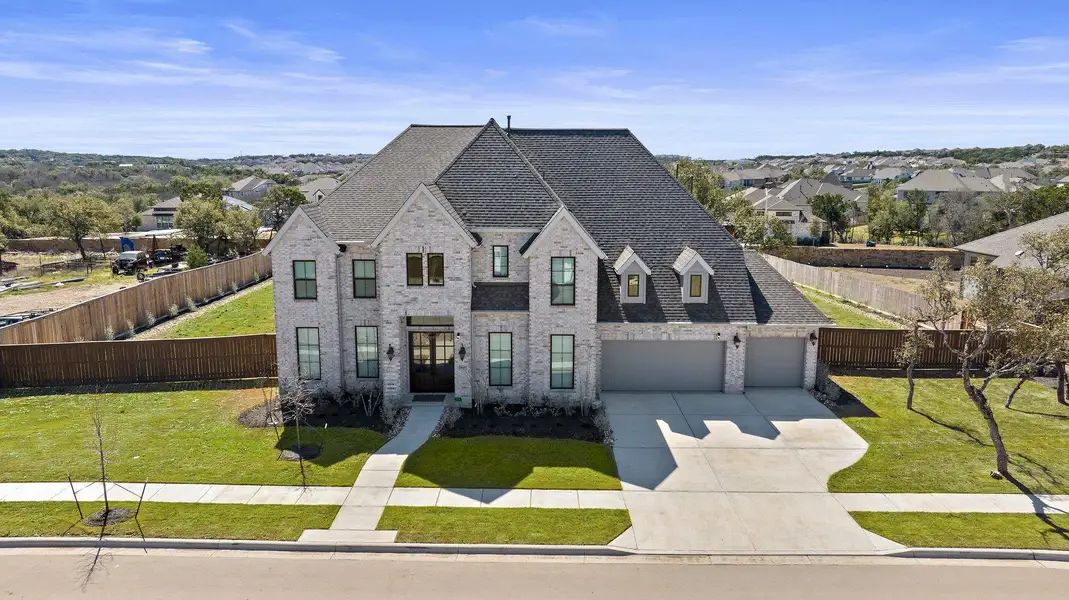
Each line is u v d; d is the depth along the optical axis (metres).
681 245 27.69
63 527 16.22
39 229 85.75
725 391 26.48
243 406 24.94
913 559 15.37
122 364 27.50
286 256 24.91
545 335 24.64
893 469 19.78
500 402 25.34
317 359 25.83
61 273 58.78
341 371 25.84
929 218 80.25
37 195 121.25
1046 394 26.84
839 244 82.38
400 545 15.57
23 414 24.11
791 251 70.25
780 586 14.23
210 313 41.81
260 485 18.52
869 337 30.38
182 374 27.83
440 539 15.81
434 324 25.39
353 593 13.89
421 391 26.02
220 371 27.97
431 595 13.83
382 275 24.06
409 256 24.05
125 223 96.31
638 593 13.94
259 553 15.43
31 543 15.63
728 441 21.84
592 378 25.02
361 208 26.38
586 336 24.70
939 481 19.00
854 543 15.86
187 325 38.25
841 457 20.66
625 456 20.67
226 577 14.45
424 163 28.67
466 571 14.74
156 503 17.45
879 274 62.75
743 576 14.58
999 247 48.69
